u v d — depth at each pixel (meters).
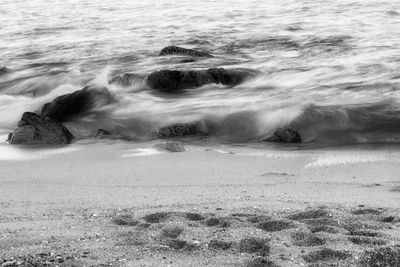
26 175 8.54
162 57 19.19
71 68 18.03
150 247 4.91
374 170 8.50
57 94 15.19
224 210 6.17
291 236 5.12
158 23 28.27
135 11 33.91
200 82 15.00
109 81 15.29
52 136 10.93
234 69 16.02
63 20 31.09
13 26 29.33
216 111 12.31
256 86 14.73
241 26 26.05
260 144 10.66
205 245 4.95
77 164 9.27
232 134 11.48
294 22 26.17
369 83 13.76
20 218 6.02
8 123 13.05
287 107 12.03
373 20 25.09
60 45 22.94
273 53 19.25
